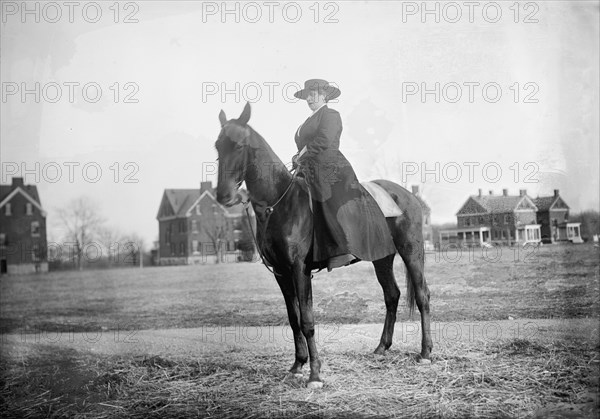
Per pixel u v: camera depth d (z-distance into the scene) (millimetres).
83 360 4688
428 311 4312
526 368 4172
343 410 3748
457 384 3975
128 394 4203
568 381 3992
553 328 4750
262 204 3809
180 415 3867
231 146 3684
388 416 3652
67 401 4207
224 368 4418
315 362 3930
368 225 3936
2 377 4543
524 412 3645
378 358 4391
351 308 5020
